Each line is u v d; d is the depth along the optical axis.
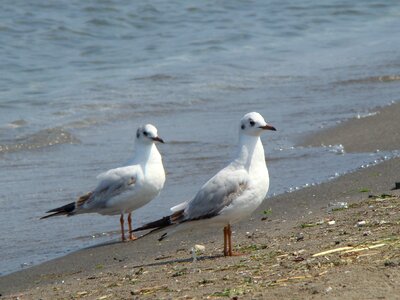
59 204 14.38
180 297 8.16
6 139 18.59
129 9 32.44
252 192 10.25
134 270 10.17
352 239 9.68
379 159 15.46
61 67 26.08
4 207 14.26
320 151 16.61
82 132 19.38
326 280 7.96
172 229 10.31
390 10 33.97
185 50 28.16
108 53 28.05
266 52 27.58
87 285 9.71
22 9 31.27
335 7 34.06
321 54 26.94
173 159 16.58
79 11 31.75
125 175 12.80
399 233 9.62
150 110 20.92
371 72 23.86
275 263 9.12
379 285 7.63
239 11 33.44
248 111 20.36
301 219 11.70
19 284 10.68
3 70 25.56
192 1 34.06
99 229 13.27
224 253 10.22
